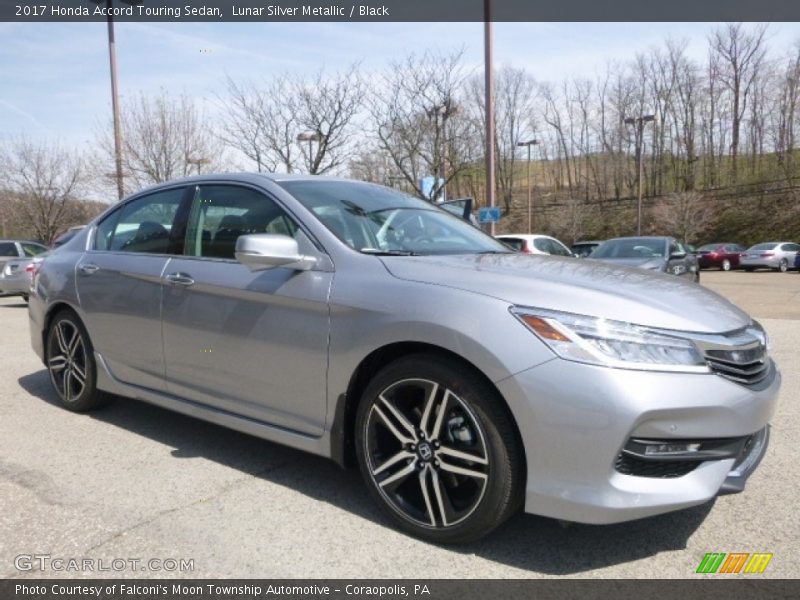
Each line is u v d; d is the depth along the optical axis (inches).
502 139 2373.3
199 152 783.7
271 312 123.6
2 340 310.8
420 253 126.4
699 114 2228.1
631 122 1856.5
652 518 113.9
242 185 142.2
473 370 99.5
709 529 109.7
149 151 754.2
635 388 90.0
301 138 655.8
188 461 140.6
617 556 101.1
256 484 128.4
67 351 177.0
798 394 196.7
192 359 139.6
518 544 104.8
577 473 92.0
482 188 1943.9
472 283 104.6
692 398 91.7
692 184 2210.9
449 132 689.6
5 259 585.3
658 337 94.0
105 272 161.6
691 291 114.3
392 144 684.7
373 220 135.7
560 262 124.9
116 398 183.8
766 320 379.6
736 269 1316.4
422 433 105.1
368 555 101.3
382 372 108.9
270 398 125.7
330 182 148.1
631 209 2164.1
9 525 110.6
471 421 99.3
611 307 96.7
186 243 146.6
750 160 2121.1
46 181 1206.3
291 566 98.2
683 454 93.6
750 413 97.3
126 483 128.5
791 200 1800.0
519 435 96.8
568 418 91.4
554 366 92.6
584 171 2625.5
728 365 97.6
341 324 113.2
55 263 181.2
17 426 165.0
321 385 116.6
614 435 89.9
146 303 149.3
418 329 102.8
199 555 101.1
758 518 113.4
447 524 102.1
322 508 117.7
